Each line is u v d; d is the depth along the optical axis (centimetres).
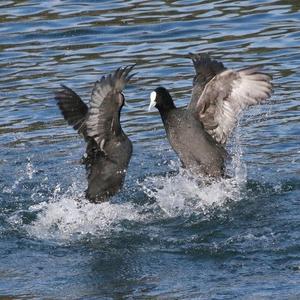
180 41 2120
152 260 1223
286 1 2312
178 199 1412
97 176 1290
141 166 1573
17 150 1667
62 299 1125
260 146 1633
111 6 2344
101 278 1177
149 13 2284
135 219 1355
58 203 1393
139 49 2095
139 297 1120
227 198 1409
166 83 1908
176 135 1407
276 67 1952
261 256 1210
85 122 1225
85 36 2177
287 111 1766
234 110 1392
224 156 1419
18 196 1462
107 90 1203
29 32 2202
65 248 1273
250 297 1101
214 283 1146
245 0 2345
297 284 1127
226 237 1279
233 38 2112
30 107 1844
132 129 1734
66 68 2008
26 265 1225
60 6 2345
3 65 2044
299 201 1396
